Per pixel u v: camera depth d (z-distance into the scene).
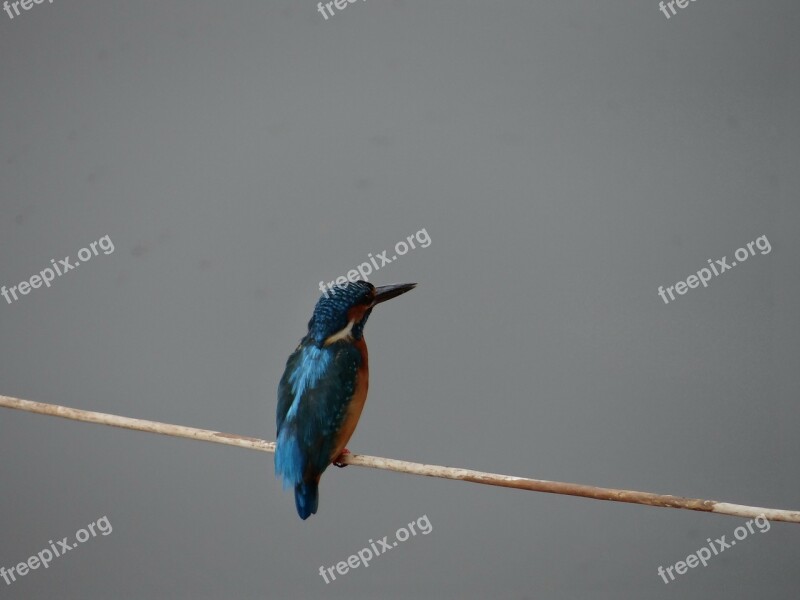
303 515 8.55
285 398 8.96
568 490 7.81
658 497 7.54
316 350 9.03
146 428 9.23
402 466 8.54
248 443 8.91
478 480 8.12
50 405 9.66
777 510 7.22
